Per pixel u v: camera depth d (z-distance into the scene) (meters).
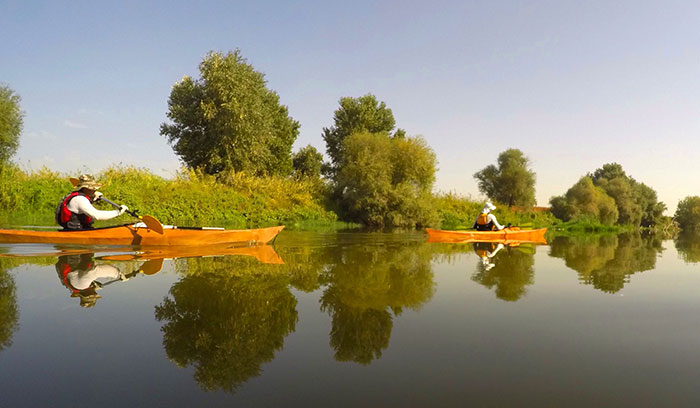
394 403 1.58
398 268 5.12
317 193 27.38
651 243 12.33
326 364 1.97
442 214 28.20
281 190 24.98
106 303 2.98
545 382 1.80
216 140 25.22
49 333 2.31
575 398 1.64
